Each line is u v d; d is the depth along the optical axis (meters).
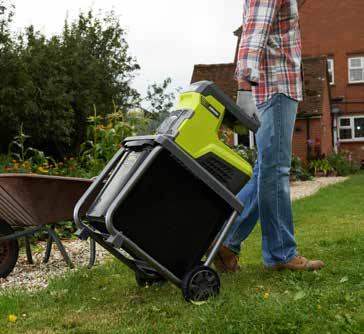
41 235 8.08
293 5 4.52
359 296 3.79
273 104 4.46
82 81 22.48
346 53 33.12
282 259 4.57
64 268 6.04
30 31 22.16
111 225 3.72
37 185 5.64
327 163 25.72
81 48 23.42
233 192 4.02
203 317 3.52
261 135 4.48
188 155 3.83
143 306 4.02
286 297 3.85
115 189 3.86
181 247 3.96
